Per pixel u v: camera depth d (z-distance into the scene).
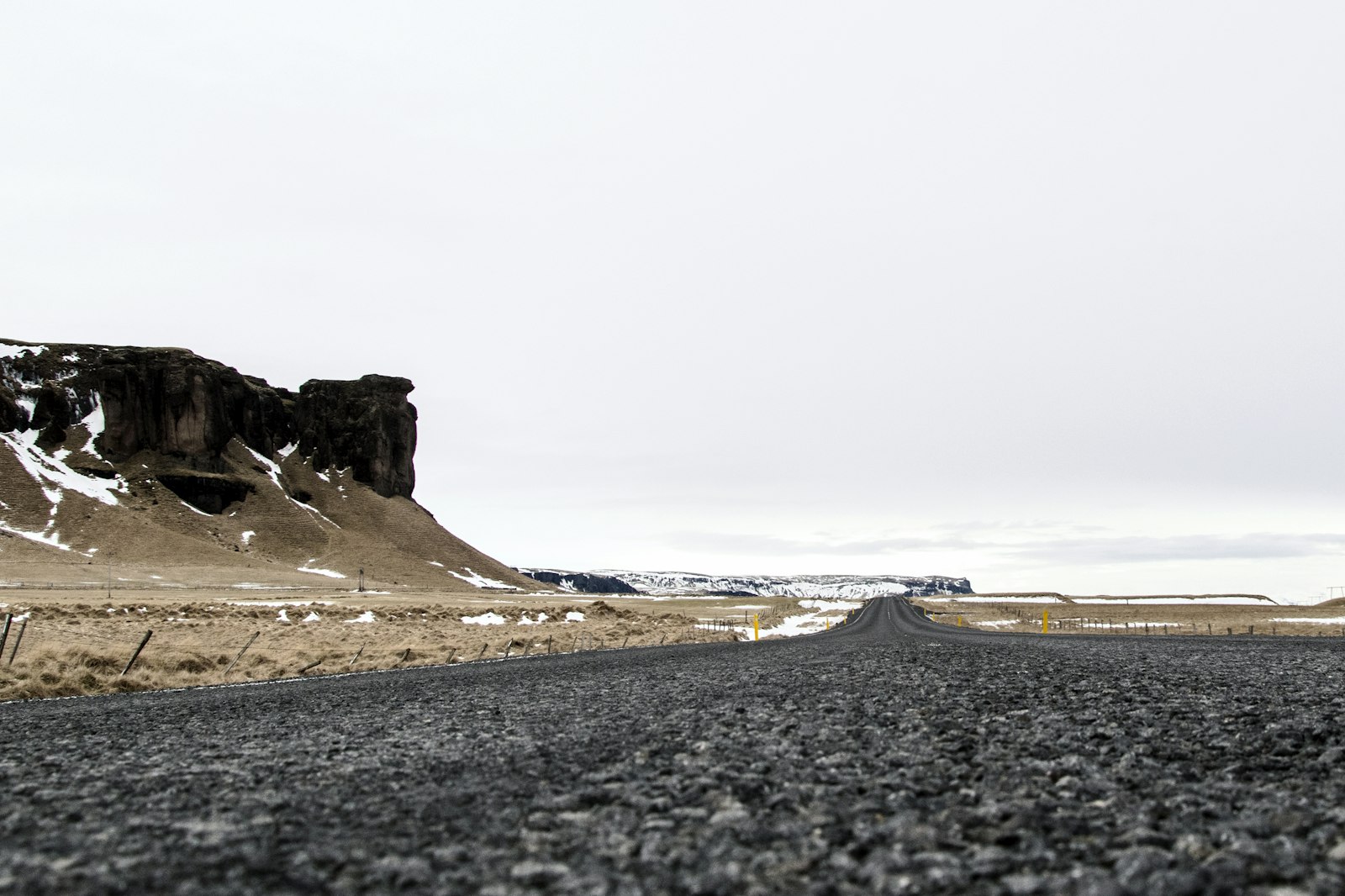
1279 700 11.09
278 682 23.33
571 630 61.66
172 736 11.16
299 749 9.66
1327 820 5.23
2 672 21.44
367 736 10.58
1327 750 7.51
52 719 13.86
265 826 5.88
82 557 191.12
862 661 21.22
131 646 33.25
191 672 26.66
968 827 5.36
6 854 5.25
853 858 4.75
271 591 159.62
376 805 6.49
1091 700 11.44
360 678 23.14
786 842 5.09
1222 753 7.60
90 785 7.69
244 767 8.45
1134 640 34.69
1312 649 24.58
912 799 6.10
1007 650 25.34
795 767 7.45
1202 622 78.19
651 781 7.09
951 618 99.62
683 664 23.48
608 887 4.33
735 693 14.07
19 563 170.25
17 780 8.09
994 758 7.59
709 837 5.24
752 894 4.15
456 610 81.62
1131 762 7.25
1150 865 4.33
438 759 8.64
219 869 4.80
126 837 5.64
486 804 6.43
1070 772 6.91
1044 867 4.45
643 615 89.00
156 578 176.88
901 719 10.20
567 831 5.53
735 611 124.75
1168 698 11.48
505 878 4.55
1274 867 4.29
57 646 26.69
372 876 4.62
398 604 100.44
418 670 27.30
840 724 9.96
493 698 15.31
